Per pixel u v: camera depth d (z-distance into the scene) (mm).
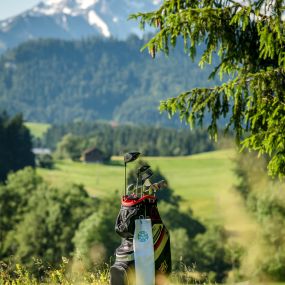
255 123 23328
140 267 15148
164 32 21953
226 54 23453
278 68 22156
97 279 19625
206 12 21953
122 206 15531
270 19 21531
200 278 20250
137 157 15664
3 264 19875
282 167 21469
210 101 22641
